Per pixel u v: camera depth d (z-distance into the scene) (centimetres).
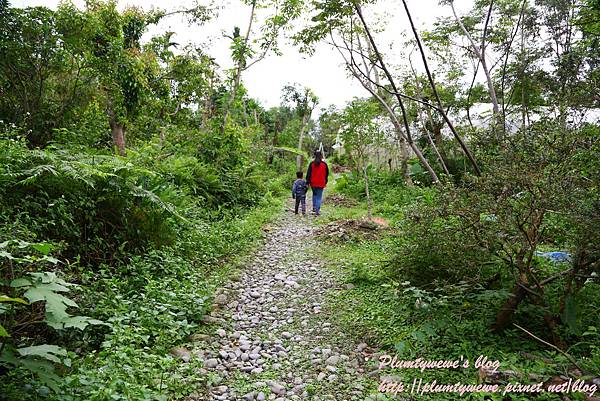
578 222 301
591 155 327
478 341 349
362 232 833
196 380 302
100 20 1081
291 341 387
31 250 341
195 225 689
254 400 289
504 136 371
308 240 820
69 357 272
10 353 224
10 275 308
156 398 256
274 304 482
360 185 1575
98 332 345
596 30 840
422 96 1355
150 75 1285
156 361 295
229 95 1455
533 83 1087
